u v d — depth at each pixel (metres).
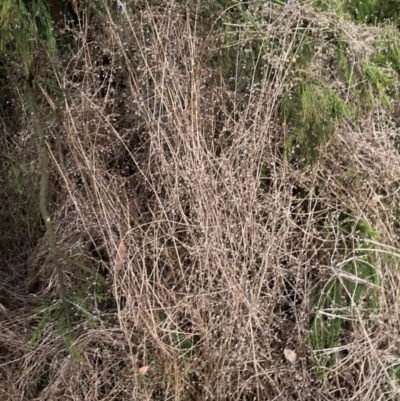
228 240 1.84
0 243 2.24
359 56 1.97
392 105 2.09
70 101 2.04
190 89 1.96
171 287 1.88
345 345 1.77
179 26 2.02
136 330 1.82
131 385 1.78
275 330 1.86
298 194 1.98
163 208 1.83
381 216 1.96
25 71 1.91
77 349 1.80
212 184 1.82
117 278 1.87
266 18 2.04
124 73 2.10
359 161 1.94
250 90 1.92
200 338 1.80
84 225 1.93
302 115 1.92
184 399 1.78
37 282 2.14
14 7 1.74
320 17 1.91
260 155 1.87
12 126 2.32
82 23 2.10
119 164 2.14
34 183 2.16
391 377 1.75
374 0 2.33
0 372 1.87
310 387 1.77
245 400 1.77
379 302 1.83
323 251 1.92
